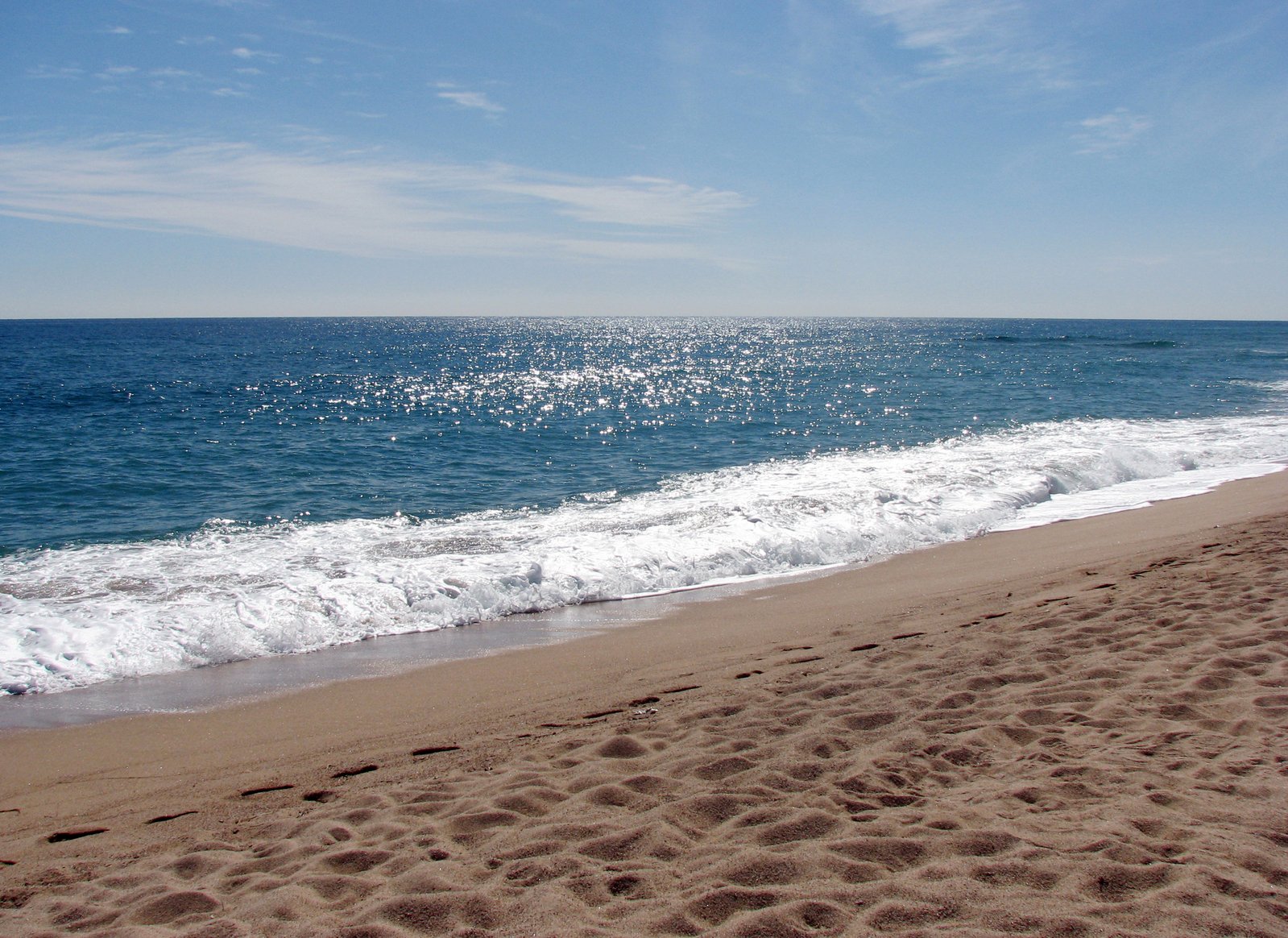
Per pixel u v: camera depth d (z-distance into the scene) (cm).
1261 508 1120
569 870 317
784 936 262
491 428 2617
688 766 416
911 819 341
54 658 684
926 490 1333
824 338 11912
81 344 8362
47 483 1597
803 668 589
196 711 579
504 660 679
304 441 2242
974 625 663
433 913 290
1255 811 326
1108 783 362
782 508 1206
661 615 810
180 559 1009
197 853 365
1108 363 5188
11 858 376
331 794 432
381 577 898
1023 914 265
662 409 3188
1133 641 567
